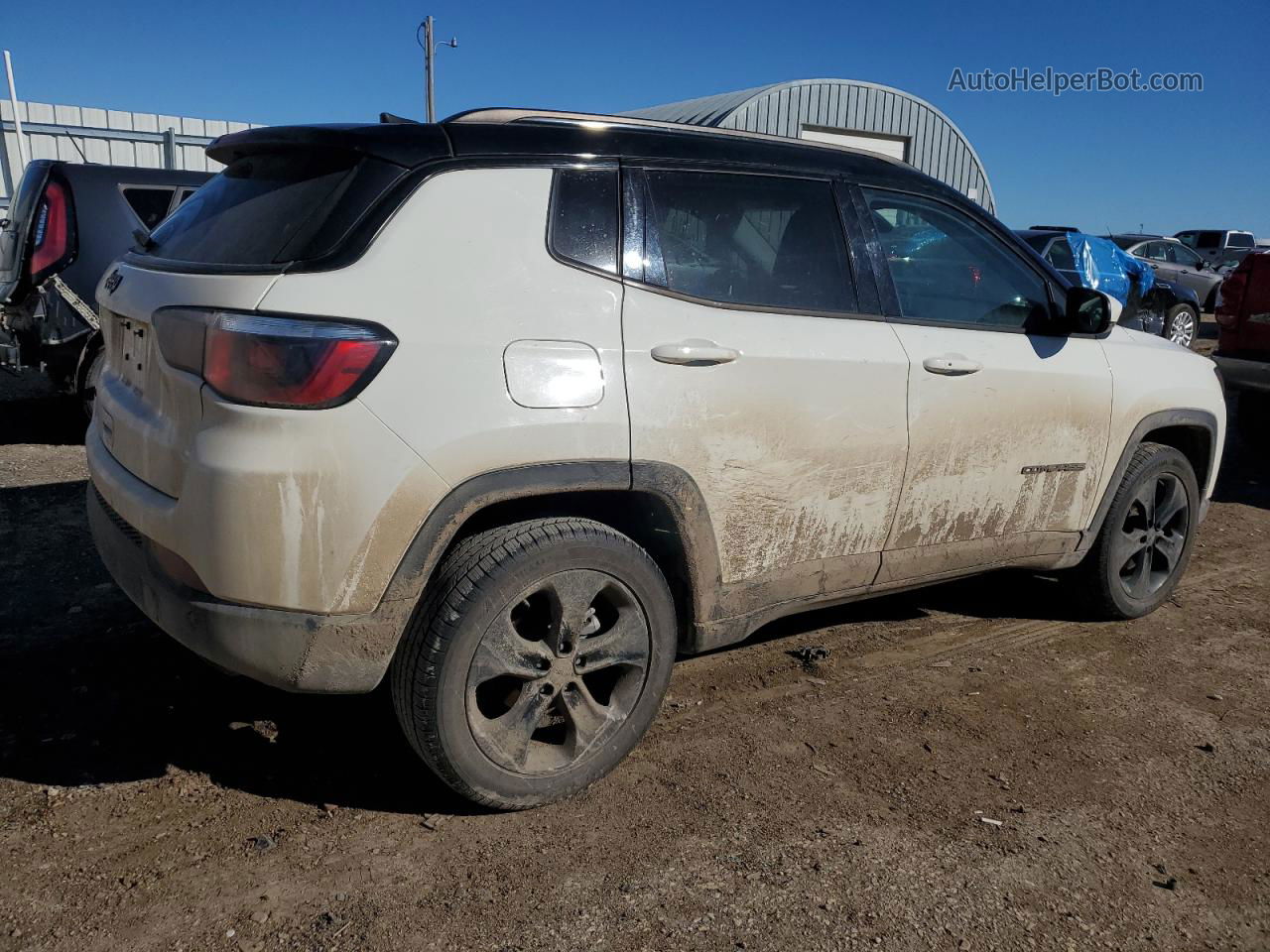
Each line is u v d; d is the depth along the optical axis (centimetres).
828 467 320
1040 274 391
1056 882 260
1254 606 476
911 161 2247
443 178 262
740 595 315
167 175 727
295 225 256
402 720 264
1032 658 403
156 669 353
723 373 293
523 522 272
